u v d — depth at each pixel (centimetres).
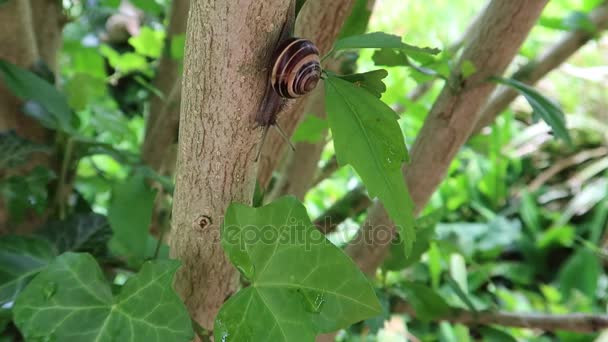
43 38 38
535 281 85
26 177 32
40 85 31
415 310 41
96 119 43
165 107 41
